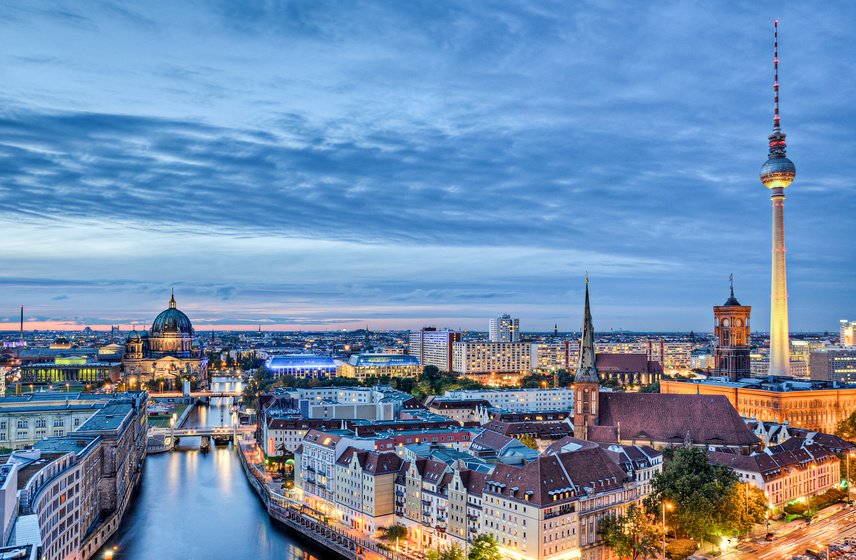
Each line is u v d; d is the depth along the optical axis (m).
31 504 164.88
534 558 188.75
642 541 198.50
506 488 199.75
